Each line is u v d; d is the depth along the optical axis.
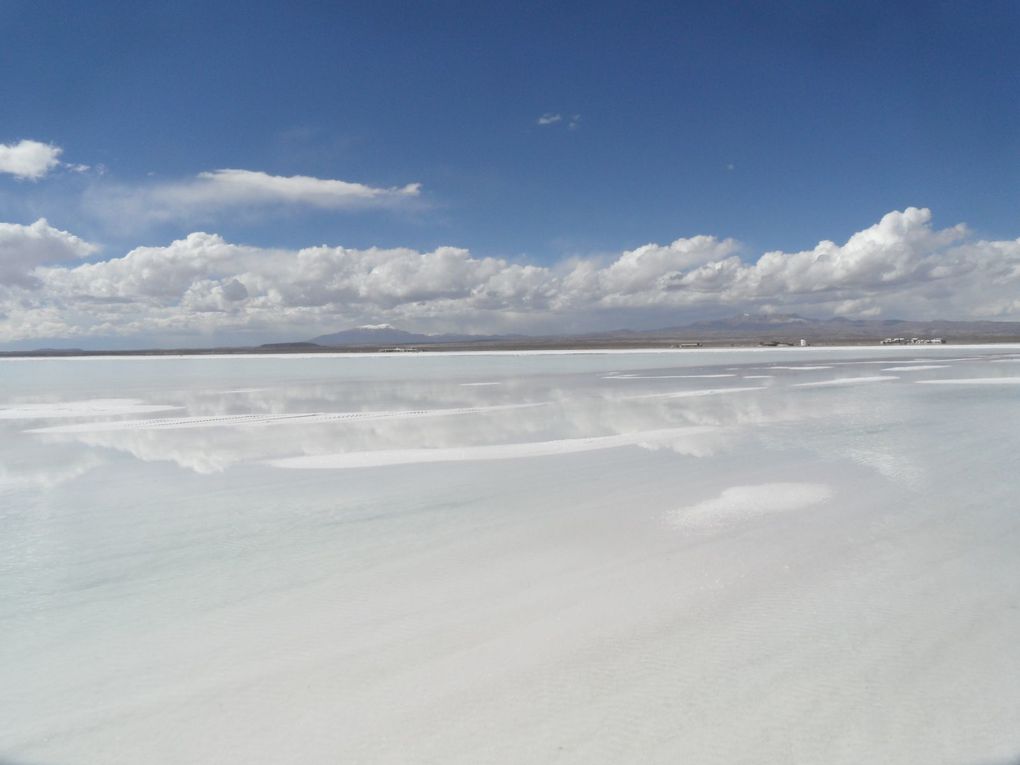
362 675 4.06
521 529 7.07
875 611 4.82
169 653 4.41
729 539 6.59
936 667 4.01
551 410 18.27
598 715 3.58
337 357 83.88
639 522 7.24
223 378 37.69
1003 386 23.08
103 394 26.73
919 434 12.84
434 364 54.62
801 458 10.70
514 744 3.35
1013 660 4.07
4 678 4.14
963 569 5.63
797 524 7.05
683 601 5.07
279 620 4.89
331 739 3.42
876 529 6.82
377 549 6.49
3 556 6.48
